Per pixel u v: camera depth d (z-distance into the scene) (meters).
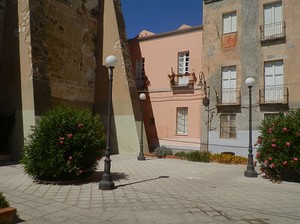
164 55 22.30
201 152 17.27
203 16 20.09
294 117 11.08
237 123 18.03
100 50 21.66
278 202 7.68
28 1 16.06
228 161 15.78
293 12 16.72
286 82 16.62
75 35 20.05
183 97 20.97
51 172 9.42
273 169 10.94
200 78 19.92
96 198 7.78
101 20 21.97
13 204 7.03
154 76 22.64
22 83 15.61
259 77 17.53
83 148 9.71
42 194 8.12
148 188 9.19
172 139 21.19
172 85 21.42
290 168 10.43
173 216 6.33
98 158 10.40
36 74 15.36
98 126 10.52
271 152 10.81
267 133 11.16
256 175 11.74
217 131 18.78
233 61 18.56
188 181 10.57
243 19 18.41
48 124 9.72
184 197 8.08
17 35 16.30
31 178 10.43
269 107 16.98
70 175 9.73
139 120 20.20
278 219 6.22
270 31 17.39
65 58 19.09
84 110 10.77
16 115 15.64
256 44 17.78
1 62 16.86
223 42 19.06
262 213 6.65
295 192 8.99
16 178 10.48
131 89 20.36
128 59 21.06
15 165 13.63
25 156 9.88
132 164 15.05
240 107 18.00
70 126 9.76
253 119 17.52
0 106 16.56
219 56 19.14
